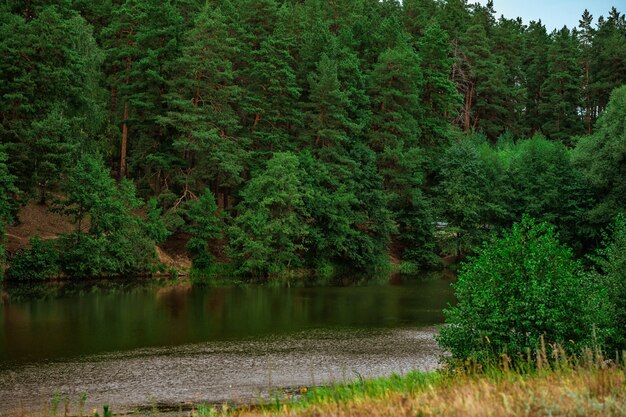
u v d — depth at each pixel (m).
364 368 21.03
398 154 62.91
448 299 39.16
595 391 6.74
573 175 62.91
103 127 53.84
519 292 13.57
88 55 49.06
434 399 6.93
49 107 44.50
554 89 108.06
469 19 119.19
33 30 43.94
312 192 54.44
